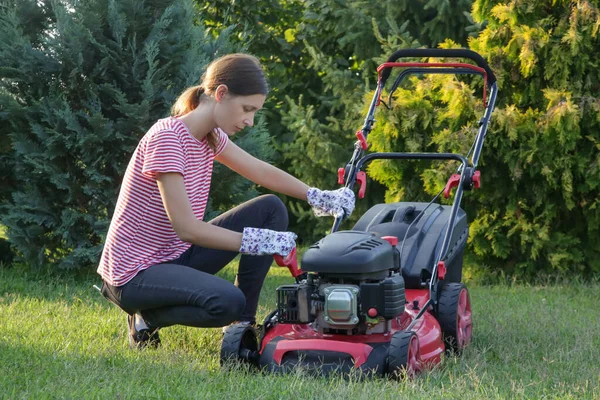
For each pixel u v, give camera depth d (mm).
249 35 10047
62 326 4785
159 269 3457
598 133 6973
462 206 7543
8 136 6906
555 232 7293
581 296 6613
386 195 8008
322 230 9555
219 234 3307
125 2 6668
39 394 3143
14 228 6559
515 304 6223
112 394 3197
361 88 9109
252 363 3793
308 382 3391
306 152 9414
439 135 7168
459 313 4590
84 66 6621
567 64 6957
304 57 10281
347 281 3609
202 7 10031
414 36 9336
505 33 7281
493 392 3365
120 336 4609
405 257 4383
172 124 3416
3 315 5074
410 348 3613
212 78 3412
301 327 3871
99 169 6672
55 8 6594
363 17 9320
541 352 4488
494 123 6992
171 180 3328
